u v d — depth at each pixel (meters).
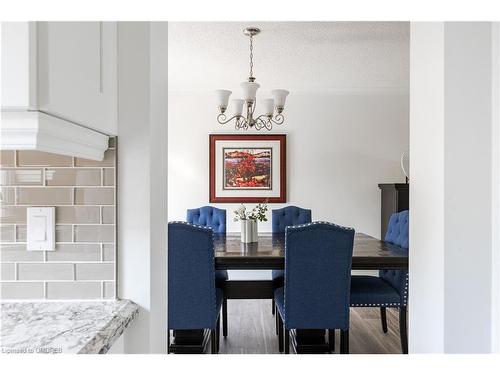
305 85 4.48
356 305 2.61
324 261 2.14
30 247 1.03
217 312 2.49
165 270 1.33
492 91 1.04
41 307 0.99
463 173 1.05
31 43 0.60
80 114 0.78
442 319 1.06
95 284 1.05
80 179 1.04
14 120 0.64
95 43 0.88
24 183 1.03
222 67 3.81
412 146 1.26
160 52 1.23
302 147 4.64
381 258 2.44
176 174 4.63
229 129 4.63
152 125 1.12
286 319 2.20
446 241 1.05
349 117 4.64
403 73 4.03
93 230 1.05
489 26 1.04
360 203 4.66
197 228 2.16
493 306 1.04
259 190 4.61
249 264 2.44
